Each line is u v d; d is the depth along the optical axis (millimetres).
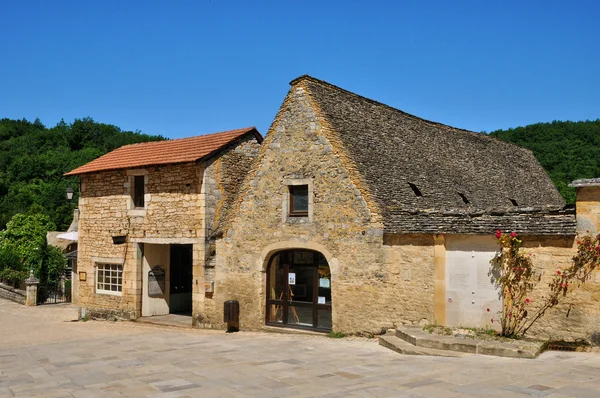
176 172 16453
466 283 11344
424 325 11781
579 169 38094
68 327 16891
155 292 17797
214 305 15320
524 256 10602
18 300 25359
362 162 13727
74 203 45844
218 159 16281
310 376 8453
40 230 34562
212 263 15422
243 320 14680
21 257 30656
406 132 17906
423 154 17391
